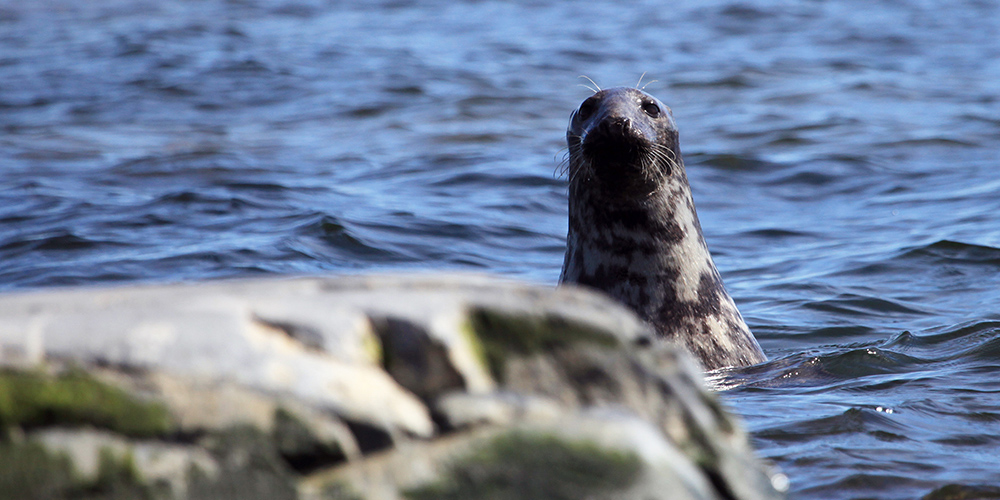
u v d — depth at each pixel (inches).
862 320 1205.7
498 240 1561.3
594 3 5816.9
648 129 1034.7
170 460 386.3
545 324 448.1
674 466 418.6
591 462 407.2
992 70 3526.1
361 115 2778.1
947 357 983.0
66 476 378.3
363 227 1566.2
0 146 2378.2
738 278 1441.9
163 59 3794.3
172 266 1352.1
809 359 1001.5
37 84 3368.6
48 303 438.9
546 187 1900.8
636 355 455.8
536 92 3107.8
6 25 5012.3
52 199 1770.4
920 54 3973.9
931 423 741.9
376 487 394.6
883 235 1609.3
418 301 440.5
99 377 390.6
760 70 3567.9
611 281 1069.1
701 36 4581.7
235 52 3954.2
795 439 709.3
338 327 422.6
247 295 443.2
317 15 5359.3
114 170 2059.5
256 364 403.9
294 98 3068.4
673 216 1071.0
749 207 1856.5
